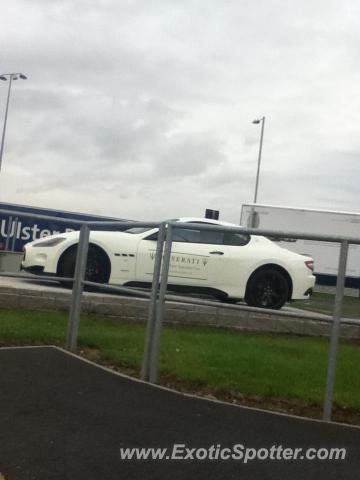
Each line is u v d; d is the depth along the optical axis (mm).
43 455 4176
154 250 10023
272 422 5133
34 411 4969
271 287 10094
